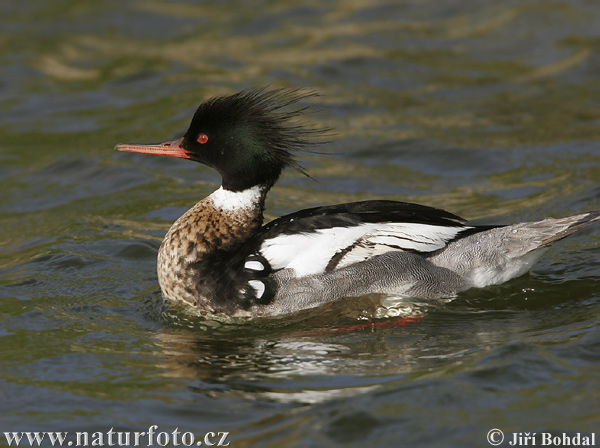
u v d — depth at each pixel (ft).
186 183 56.95
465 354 33.22
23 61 77.30
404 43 77.92
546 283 39.99
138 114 66.69
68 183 57.41
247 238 40.68
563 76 69.87
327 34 80.18
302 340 35.86
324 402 29.99
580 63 71.41
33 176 58.49
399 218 38.96
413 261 38.24
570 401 28.86
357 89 69.51
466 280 38.86
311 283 37.81
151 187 56.18
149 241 47.44
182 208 52.70
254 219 40.93
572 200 50.26
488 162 57.26
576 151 57.41
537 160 56.70
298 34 80.48
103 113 67.62
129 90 71.56
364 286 38.01
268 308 37.91
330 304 38.09
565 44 75.00
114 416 29.94
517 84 69.26
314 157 59.47
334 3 87.51
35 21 85.46
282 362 33.68
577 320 35.76
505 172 55.72
